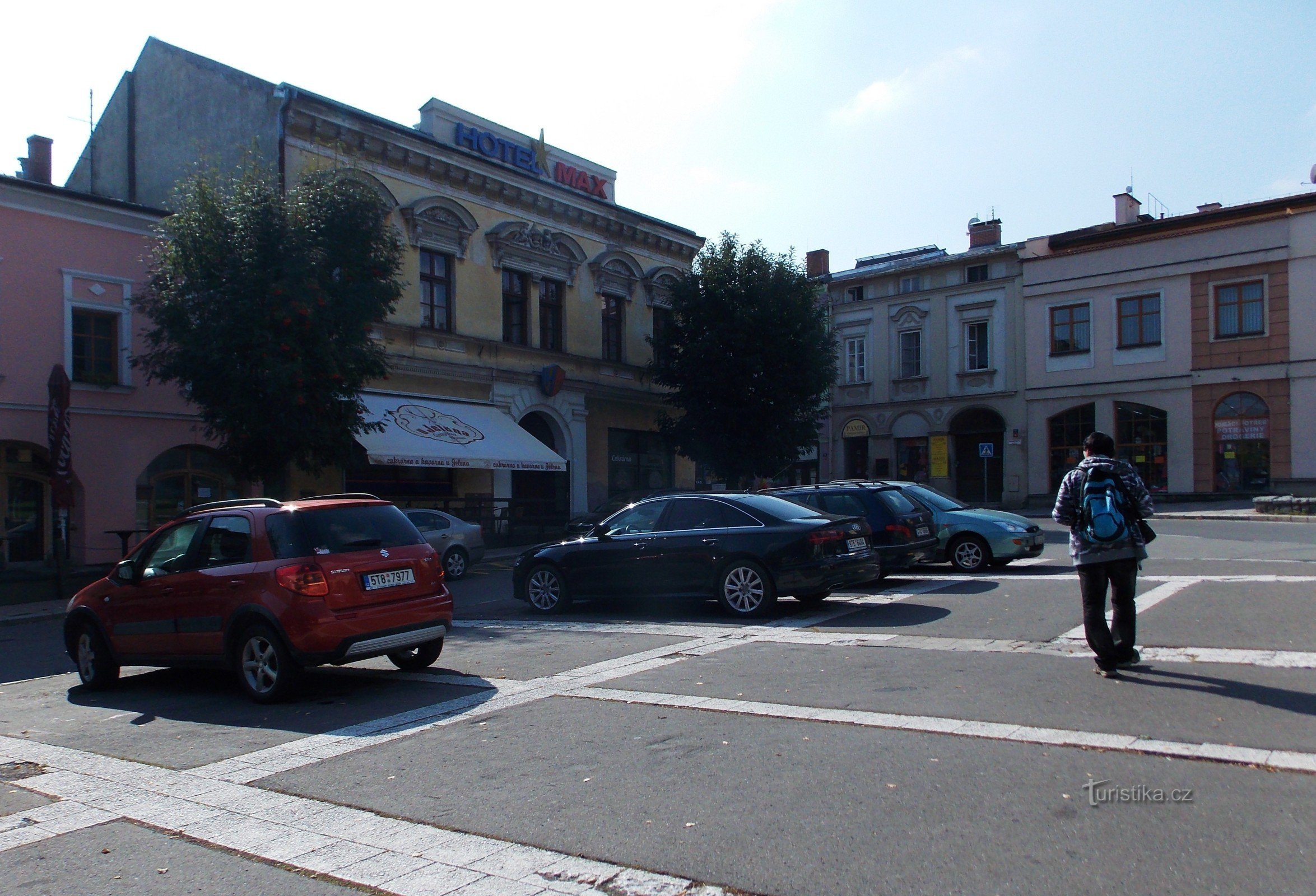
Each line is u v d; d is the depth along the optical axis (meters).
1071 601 10.99
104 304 19.64
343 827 4.87
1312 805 4.44
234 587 8.07
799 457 29.48
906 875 3.92
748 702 6.90
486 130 27.92
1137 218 38.53
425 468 24.92
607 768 5.54
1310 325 30.78
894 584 13.64
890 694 6.94
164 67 25.27
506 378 26.95
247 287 16.88
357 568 8.02
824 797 4.85
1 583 16.91
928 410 39.59
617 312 31.58
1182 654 7.82
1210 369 32.72
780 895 3.81
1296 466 30.95
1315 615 9.40
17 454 18.83
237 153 22.98
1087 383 35.44
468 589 17.09
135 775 6.01
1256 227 31.86
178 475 20.91
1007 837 4.23
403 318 24.39
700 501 11.74
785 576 10.80
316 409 17.58
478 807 5.03
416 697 7.82
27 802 5.54
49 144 24.45
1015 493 37.09
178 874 4.38
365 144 23.73
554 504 28.34
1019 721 6.04
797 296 28.19
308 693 8.27
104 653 9.11
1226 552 16.59
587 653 9.27
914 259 44.28
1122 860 3.95
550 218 28.88
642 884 3.99
